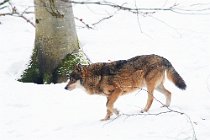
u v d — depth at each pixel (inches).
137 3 1841.8
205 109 773.3
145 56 800.3
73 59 1116.5
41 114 853.8
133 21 1612.9
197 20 1558.8
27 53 1258.0
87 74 809.5
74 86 825.5
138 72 787.4
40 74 1127.0
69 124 781.9
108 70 797.2
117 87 787.4
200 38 1337.4
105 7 1831.9
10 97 959.6
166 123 706.8
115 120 759.7
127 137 669.9
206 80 986.7
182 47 1255.5
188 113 745.6
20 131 768.9
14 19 1690.5
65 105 900.0
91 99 930.1
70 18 1128.2
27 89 1010.1
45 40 1115.3
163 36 1391.5
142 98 903.1
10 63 1190.9
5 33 1520.7
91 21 1643.7
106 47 1267.2
